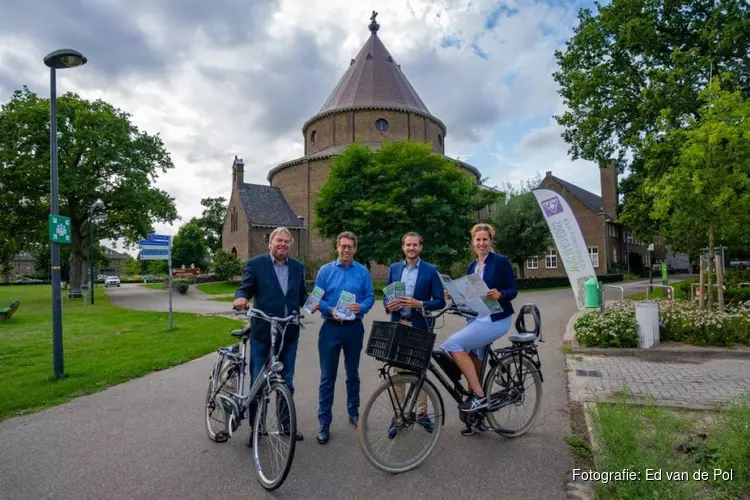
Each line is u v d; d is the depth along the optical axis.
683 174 10.02
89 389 6.17
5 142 27.05
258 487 3.38
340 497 3.21
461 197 28.67
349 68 44.59
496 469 3.60
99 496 3.27
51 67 7.08
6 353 8.98
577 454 3.86
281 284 4.29
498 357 4.26
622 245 52.91
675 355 7.73
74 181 27.23
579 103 20.42
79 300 28.59
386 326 3.61
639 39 17.72
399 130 40.22
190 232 64.69
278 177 44.34
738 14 16.11
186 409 5.27
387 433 3.68
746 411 3.60
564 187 50.06
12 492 3.33
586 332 8.45
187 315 16.66
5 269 68.94
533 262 50.44
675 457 3.27
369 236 27.19
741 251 24.94
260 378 3.86
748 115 9.71
